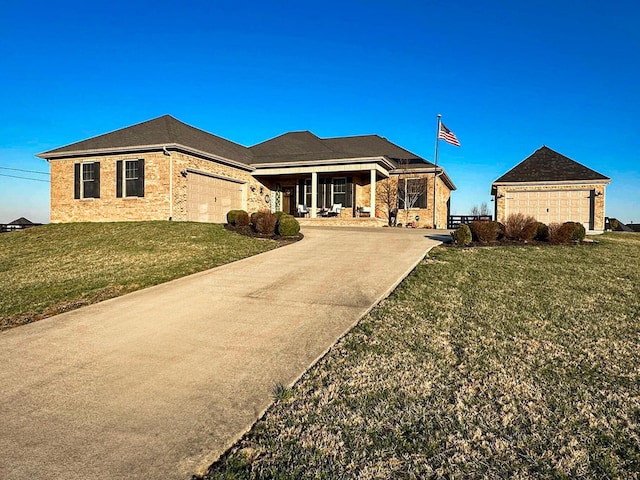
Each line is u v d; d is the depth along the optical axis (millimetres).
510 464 3109
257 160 23500
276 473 2988
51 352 5227
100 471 2971
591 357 5156
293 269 9867
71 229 17203
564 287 8586
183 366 4793
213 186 20594
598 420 3732
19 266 11320
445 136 23750
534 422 3693
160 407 3895
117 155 19125
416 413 3811
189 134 21328
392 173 23859
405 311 6762
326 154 23016
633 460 3176
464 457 3188
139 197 18734
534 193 22938
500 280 8984
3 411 3830
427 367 4793
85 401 4008
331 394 4160
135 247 12930
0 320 6629
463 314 6723
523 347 5449
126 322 6344
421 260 10859
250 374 4590
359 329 5949
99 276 9398
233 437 3428
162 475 2939
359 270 9648
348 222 21375
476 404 3996
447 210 29062
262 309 6887
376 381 4434
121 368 4746
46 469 2986
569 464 3111
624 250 13359
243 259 11203
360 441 3389
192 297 7641
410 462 3123
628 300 7766
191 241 13555
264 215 15414
